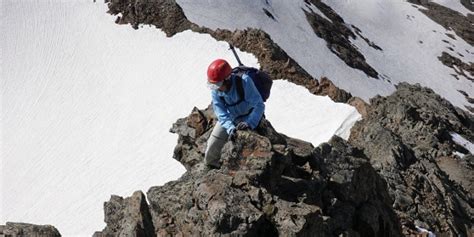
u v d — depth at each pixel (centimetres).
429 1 15825
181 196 1025
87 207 3672
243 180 962
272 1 9344
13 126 4975
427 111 3256
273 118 3647
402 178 2047
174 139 4131
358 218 1108
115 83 5175
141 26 5922
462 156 2920
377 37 12388
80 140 4562
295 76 4519
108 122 4644
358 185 1147
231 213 888
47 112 5050
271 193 979
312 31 9550
